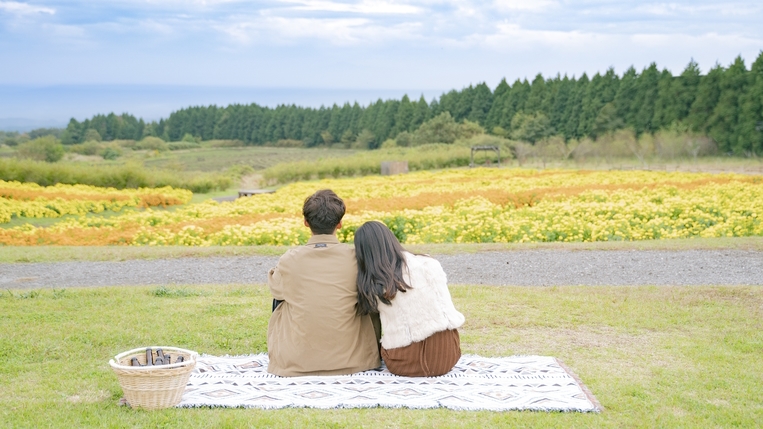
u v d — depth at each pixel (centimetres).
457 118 9831
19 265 1095
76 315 709
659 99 6738
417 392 434
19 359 550
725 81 5916
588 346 586
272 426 382
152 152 10494
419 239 1342
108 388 469
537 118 8219
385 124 10606
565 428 386
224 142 12619
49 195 2539
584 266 1009
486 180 2902
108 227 1633
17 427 388
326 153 10419
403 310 459
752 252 1090
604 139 6069
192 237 1369
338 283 470
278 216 1627
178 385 410
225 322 677
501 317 692
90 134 11925
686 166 4900
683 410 426
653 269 979
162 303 770
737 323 663
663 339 608
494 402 417
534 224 1368
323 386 445
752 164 4884
